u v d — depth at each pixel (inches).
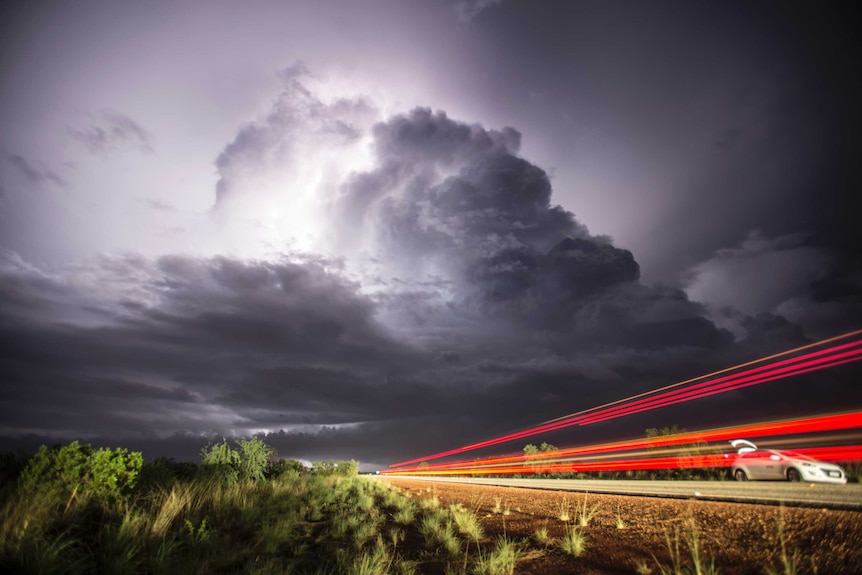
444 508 563.5
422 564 290.2
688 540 307.1
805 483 541.3
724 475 738.8
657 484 703.1
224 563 257.1
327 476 1305.4
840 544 253.6
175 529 313.1
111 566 215.6
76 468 333.4
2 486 319.6
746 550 271.3
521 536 368.8
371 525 407.5
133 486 370.3
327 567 275.3
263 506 470.9
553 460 1572.3
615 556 286.7
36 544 214.1
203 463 658.8
